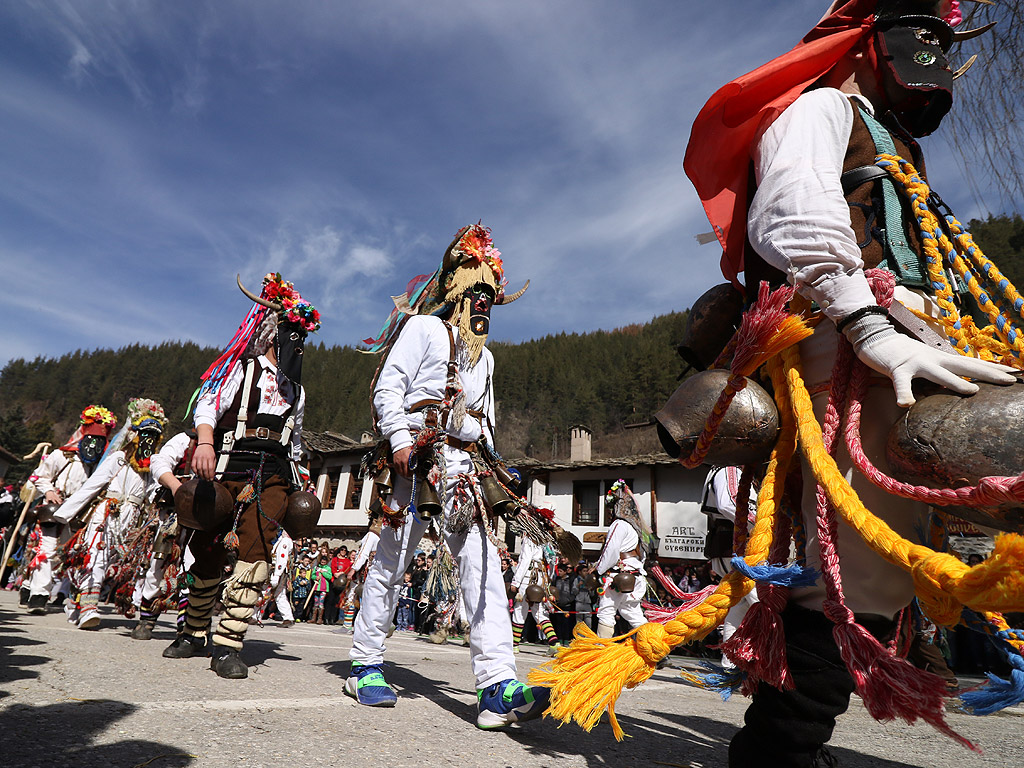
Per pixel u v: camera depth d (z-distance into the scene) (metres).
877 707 1.05
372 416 2.65
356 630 2.51
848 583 1.23
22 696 1.85
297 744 1.58
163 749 1.42
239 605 2.73
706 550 4.25
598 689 1.23
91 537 5.14
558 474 22.39
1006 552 0.82
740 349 1.30
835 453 1.29
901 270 1.39
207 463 3.09
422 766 1.50
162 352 159.12
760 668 1.22
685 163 1.69
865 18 1.67
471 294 2.69
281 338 3.42
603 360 125.50
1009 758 2.19
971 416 1.04
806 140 1.41
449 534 2.42
